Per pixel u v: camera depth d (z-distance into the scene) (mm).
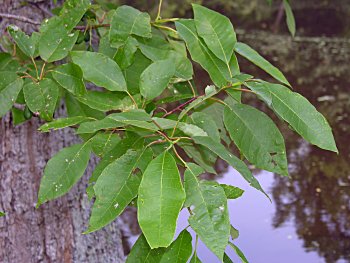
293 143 4688
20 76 848
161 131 659
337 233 3393
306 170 4234
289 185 4012
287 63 6988
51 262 1482
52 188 744
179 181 576
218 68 785
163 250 705
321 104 5695
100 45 908
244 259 636
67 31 829
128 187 652
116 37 852
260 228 3461
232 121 764
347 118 5266
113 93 797
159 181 577
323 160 4418
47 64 978
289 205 3736
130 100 783
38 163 1472
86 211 1541
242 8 8273
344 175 4148
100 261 1571
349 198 3791
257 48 7547
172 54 883
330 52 7301
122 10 864
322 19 8281
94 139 767
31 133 1468
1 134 1455
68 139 1514
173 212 561
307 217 3570
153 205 566
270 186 4027
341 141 4746
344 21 8234
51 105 823
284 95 713
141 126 614
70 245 1507
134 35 885
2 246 1447
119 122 657
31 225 1467
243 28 8234
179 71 885
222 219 591
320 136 702
